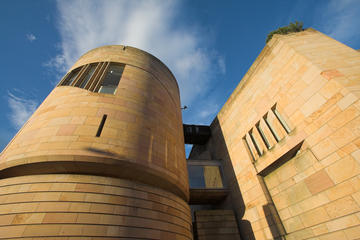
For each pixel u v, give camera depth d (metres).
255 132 15.08
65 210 6.75
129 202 7.95
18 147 8.77
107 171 8.65
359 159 7.86
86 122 9.62
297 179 10.80
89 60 15.17
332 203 8.67
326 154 9.23
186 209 11.05
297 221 10.37
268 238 11.63
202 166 19.16
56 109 10.39
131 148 9.50
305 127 10.52
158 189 9.62
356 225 7.57
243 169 15.59
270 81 13.84
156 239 7.70
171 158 11.59
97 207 7.18
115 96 11.58
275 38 13.69
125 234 7.00
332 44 11.64
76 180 7.73
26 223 6.26
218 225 14.26
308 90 10.59
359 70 9.54
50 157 7.88
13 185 7.40
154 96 13.88
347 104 8.60
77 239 6.23
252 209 13.58
